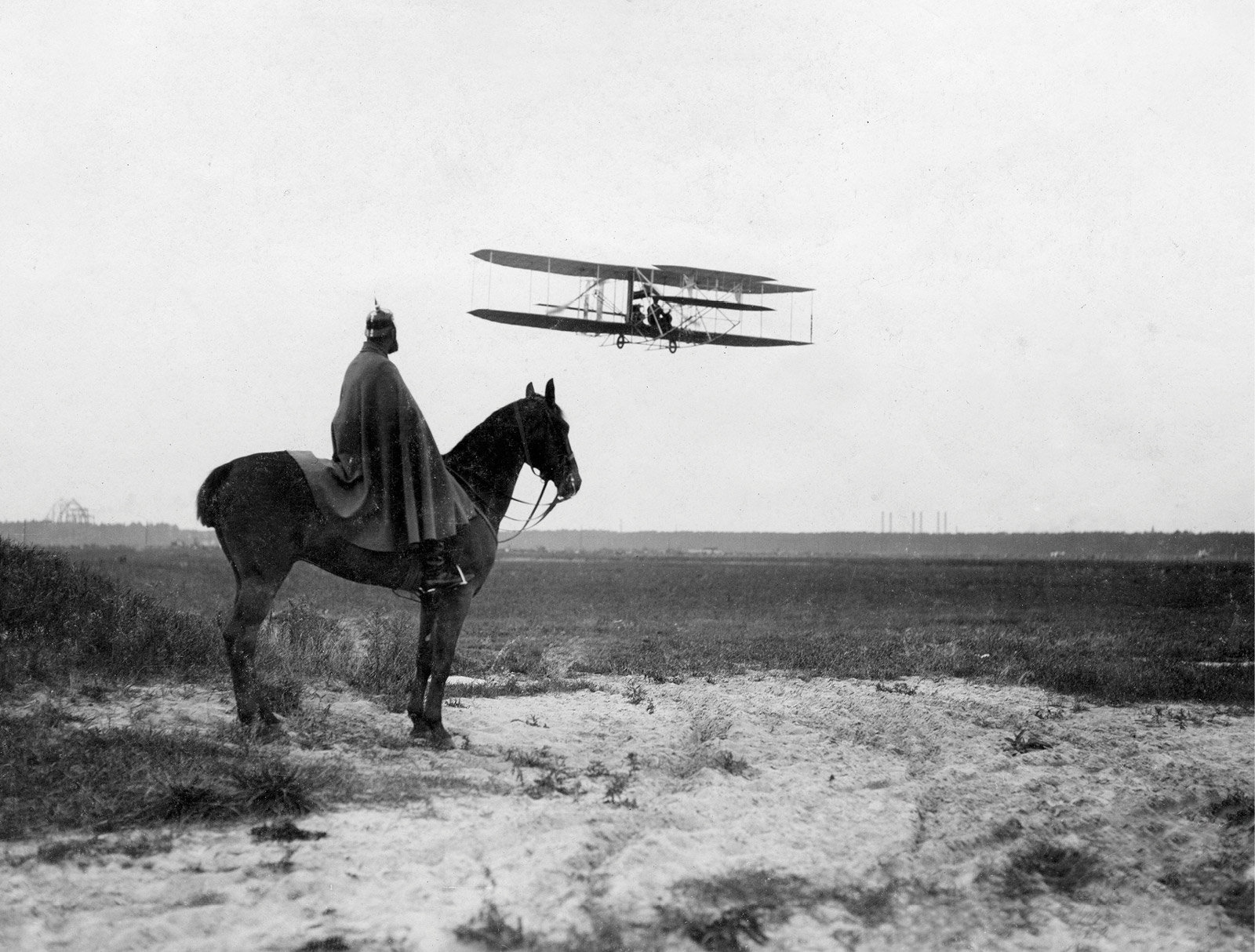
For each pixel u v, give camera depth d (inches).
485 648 698.8
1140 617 1094.4
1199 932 211.5
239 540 291.7
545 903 186.1
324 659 447.2
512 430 338.3
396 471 304.3
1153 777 310.7
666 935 181.0
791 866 213.8
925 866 225.1
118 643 377.7
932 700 445.4
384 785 258.2
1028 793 281.9
